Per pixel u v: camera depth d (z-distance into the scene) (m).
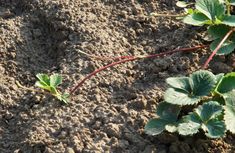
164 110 0.92
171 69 1.04
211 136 0.85
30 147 0.92
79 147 0.90
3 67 1.13
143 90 1.01
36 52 1.16
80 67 1.07
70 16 1.18
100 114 0.96
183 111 0.95
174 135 0.90
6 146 0.96
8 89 1.07
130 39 1.13
